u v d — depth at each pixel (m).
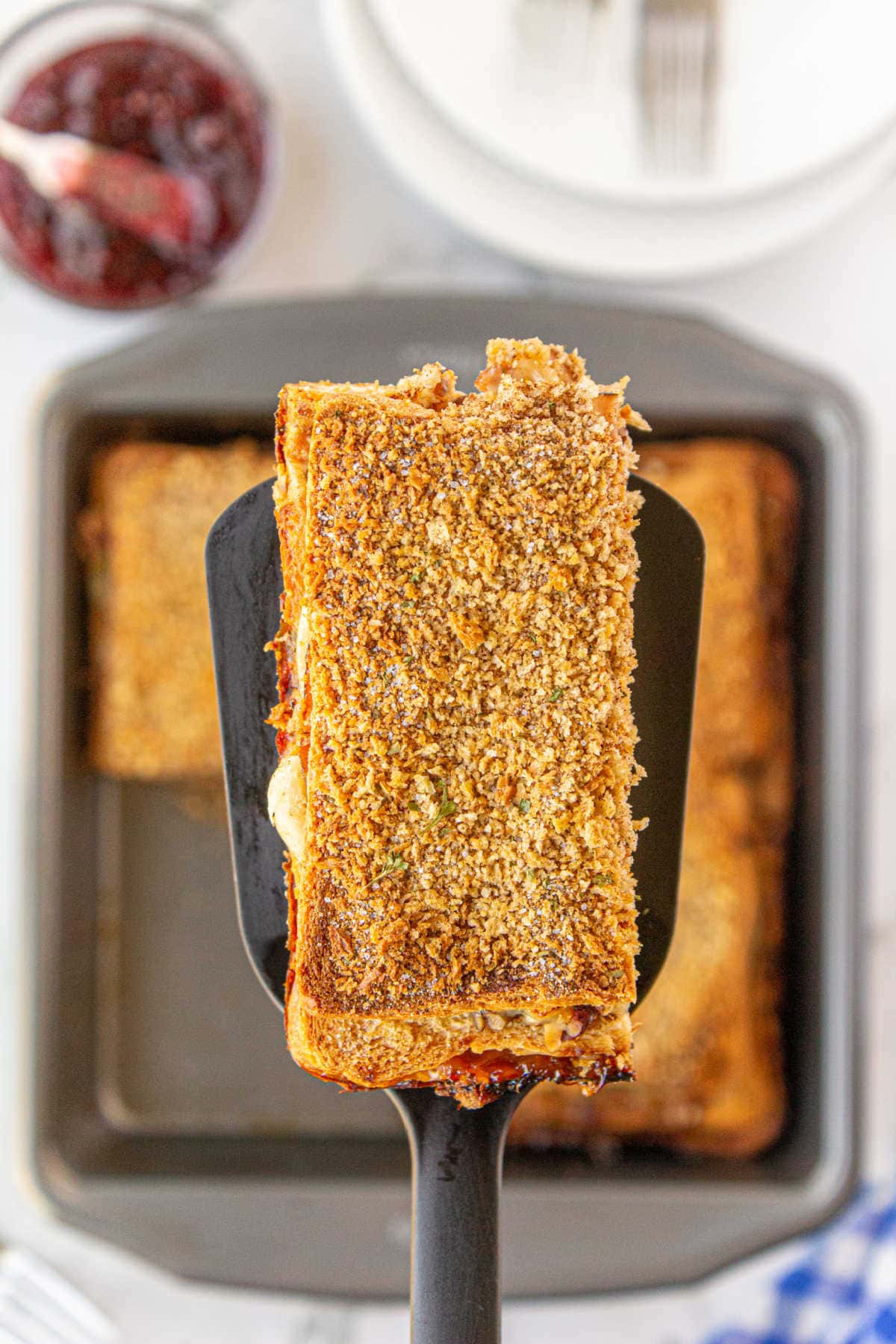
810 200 0.68
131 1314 0.70
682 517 0.54
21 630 0.71
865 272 0.71
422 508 0.50
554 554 0.50
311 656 0.50
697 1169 0.69
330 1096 0.72
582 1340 0.70
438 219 0.70
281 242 0.70
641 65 0.66
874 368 0.71
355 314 0.67
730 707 0.69
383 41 0.66
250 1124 0.72
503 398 0.51
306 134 0.70
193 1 0.69
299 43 0.70
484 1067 0.51
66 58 0.68
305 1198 0.67
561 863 0.50
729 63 0.66
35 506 0.67
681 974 0.69
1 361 0.71
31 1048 0.68
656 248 0.68
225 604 0.53
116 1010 0.72
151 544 0.69
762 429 0.68
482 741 0.50
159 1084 0.72
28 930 0.68
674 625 0.53
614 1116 0.69
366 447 0.50
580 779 0.50
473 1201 0.51
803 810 0.69
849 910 0.67
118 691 0.69
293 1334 0.70
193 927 0.72
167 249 0.68
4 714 0.71
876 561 0.71
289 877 0.52
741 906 0.69
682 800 0.53
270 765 0.53
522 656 0.50
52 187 0.67
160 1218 0.67
